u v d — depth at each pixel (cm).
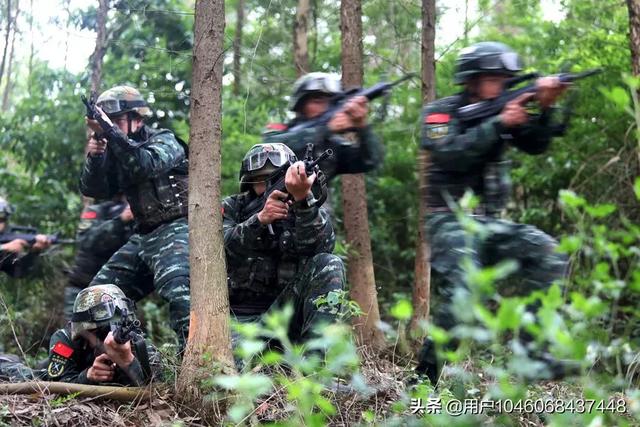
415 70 1005
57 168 988
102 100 603
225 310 450
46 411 411
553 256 428
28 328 777
